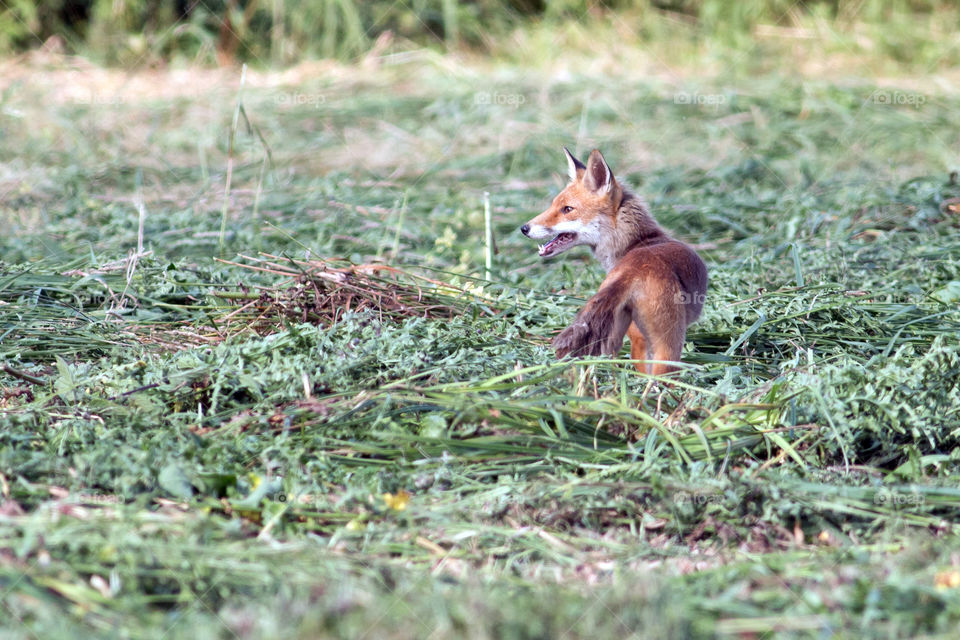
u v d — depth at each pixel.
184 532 5.91
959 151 18.98
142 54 27.77
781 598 5.45
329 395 7.84
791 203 15.38
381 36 28.61
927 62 27.03
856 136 19.84
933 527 6.52
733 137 20.27
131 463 6.62
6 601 5.09
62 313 10.27
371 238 14.38
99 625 5.04
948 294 10.95
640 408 8.00
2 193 16.84
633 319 8.79
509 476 6.90
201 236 13.95
